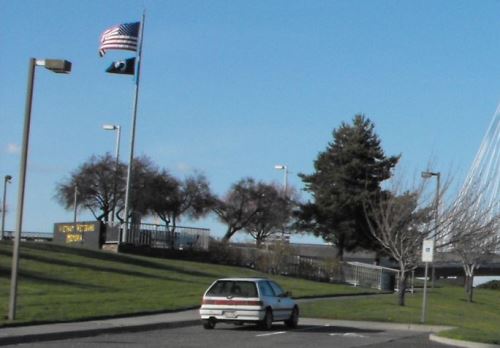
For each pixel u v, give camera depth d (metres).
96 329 21.75
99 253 45.09
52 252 42.09
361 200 65.00
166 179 79.38
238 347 19.69
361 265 56.47
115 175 75.00
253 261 54.44
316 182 69.19
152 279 38.38
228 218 83.69
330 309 33.22
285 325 27.06
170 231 53.31
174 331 23.75
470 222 44.69
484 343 22.89
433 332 26.78
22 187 22.33
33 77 22.53
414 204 40.78
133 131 51.44
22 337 19.34
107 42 48.81
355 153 68.25
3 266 34.94
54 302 26.75
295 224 70.31
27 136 22.48
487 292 63.56
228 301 24.47
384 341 23.20
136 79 50.41
